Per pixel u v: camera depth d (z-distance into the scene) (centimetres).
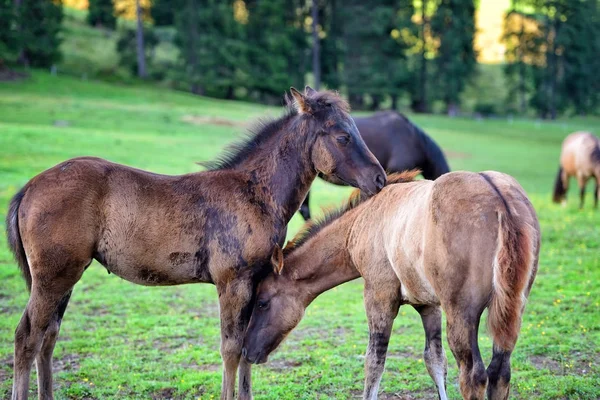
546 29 6731
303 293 567
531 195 1912
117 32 6900
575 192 2155
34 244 514
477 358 423
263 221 561
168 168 2041
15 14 4856
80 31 6544
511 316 411
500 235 416
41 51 5003
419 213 470
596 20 6969
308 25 6288
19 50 4862
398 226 495
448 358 687
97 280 1013
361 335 752
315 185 2019
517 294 411
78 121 3112
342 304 889
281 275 562
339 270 567
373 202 548
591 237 1168
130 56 5769
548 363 646
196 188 556
